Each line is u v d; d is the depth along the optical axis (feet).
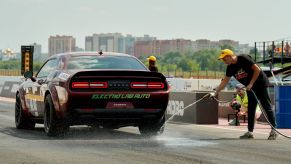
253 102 49.96
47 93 51.19
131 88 47.96
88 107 47.34
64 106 47.47
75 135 51.55
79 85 47.11
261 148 41.86
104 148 41.04
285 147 42.63
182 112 73.61
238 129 61.77
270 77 107.04
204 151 39.52
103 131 57.21
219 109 82.28
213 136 52.47
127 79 47.93
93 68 49.57
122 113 47.93
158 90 48.73
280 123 62.69
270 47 144.77
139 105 48.32
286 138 50.42
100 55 51.47
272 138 49.03
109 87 47.55
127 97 47.85
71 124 48.73
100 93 47.26
